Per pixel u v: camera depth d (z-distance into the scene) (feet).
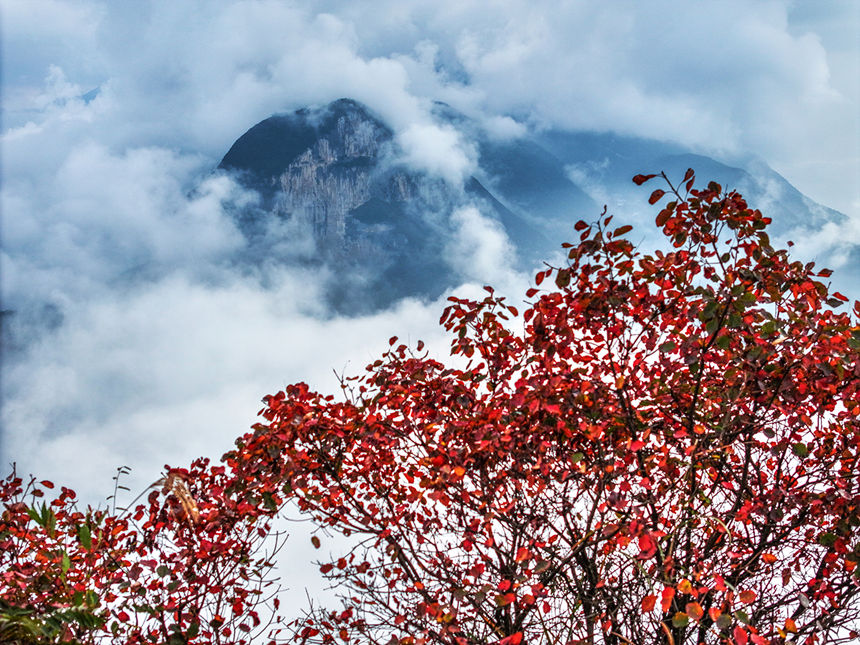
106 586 12.18
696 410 12.98
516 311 12.50
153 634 12.12
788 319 12.02
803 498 12.30
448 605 11.82
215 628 12.74
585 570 12.95
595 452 13.15
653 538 10.35
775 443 12.38
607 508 11.73
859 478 12.09
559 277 11.84
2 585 11.46
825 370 11.06
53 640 10.23
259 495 12.40
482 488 12.61
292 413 12.60
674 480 12.68
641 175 11.49
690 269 12.28
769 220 11.34
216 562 12.85
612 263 12.01
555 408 11.66
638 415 12.42
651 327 12.58
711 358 13.06
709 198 11.47
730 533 11.84
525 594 11.48
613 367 12.48
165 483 11.10
